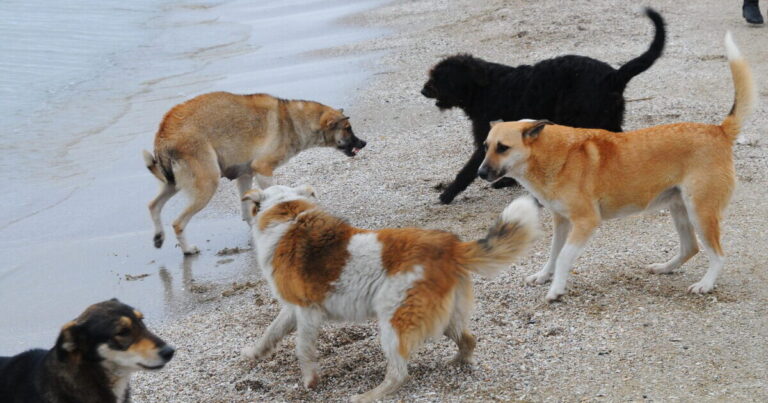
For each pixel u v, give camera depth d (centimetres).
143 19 2164
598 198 575
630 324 532
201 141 766
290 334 579
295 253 478
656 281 602
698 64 1239
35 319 661
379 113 1170
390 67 1426
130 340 414
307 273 475
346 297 470
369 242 466
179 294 688
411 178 916
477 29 1642
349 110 1190
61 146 1150
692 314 539
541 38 1488
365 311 471
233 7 2328
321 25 1933
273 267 487
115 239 830
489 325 555
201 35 1922
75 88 1474
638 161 566
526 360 499
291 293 480
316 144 853
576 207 573
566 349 508
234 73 1502
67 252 802
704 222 559
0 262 784
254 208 512
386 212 823
